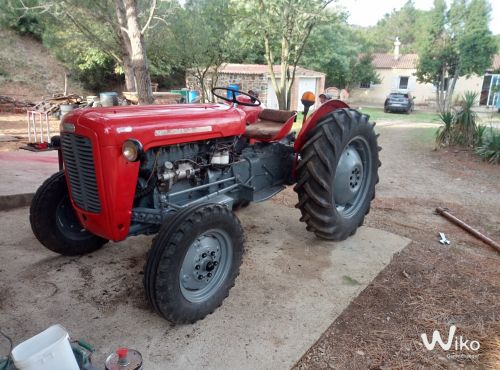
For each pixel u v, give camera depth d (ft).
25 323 8.40
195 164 9.91
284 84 48.49
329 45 79.15
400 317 9.13
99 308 9.00
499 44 85.05
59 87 66.69
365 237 13.19
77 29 46.88
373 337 8.45
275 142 12.90
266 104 61.98
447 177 23.08
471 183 21.76
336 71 89.10
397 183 21.38
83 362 6.38
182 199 9.99
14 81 62.75
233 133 10.59
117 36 45.03
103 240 11.64
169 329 8.39
